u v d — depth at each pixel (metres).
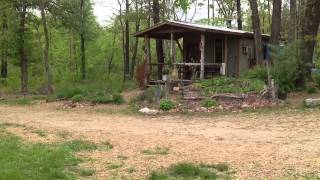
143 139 13.88
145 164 10.55
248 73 25.62
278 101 21.20
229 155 11.24
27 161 10.67
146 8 39.66
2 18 35.94
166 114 20.56
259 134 14.50
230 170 9.80
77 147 12.62
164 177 9.32
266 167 9.91
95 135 14.77
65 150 12.03
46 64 34.41
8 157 10.99
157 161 10.82
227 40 30.70
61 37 52.19
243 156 11.08
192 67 29.14
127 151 12.10
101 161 10.95
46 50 34.53
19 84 42.78
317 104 20.09
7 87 41.72
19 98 31.47
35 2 35.28
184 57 31.61
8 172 9.35
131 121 18.66
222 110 20.48
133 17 40.03
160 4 41.25
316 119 17.05
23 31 36.22
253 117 18.45
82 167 10.34
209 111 20.45
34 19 36.53
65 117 20.31
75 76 48.56
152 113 20.77
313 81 24.66
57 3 36.38
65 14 37.00
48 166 10.15
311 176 9.08
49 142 13.46
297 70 23.44
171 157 11.23
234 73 30.56
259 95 21.75
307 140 13.07
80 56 50.22
